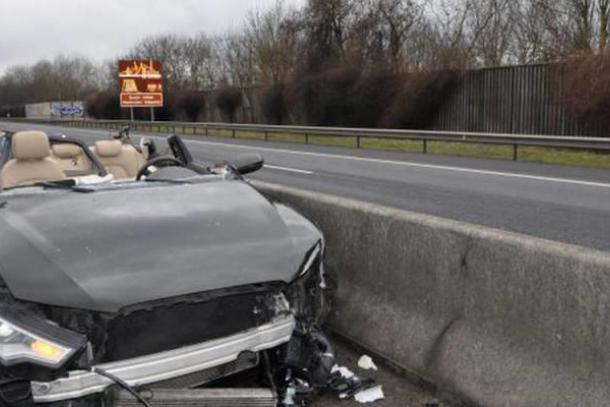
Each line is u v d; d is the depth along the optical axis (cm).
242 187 432
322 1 3747
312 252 370
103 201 382
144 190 408
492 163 1753
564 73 2188
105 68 9644
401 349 413
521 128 2430
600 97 1977
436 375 381
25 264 311
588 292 314
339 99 3344
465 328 379
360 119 3231
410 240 427
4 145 580
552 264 331
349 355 444
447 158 1938
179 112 5334
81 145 640
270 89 4066
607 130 2033
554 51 2505
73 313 297
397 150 2294
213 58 6806
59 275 305
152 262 321
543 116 2331
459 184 1333
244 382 354
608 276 305
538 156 1845
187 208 377
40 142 530
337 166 1775
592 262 312
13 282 301
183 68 7000
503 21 3409
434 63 2880
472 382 358
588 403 305
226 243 347
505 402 337
